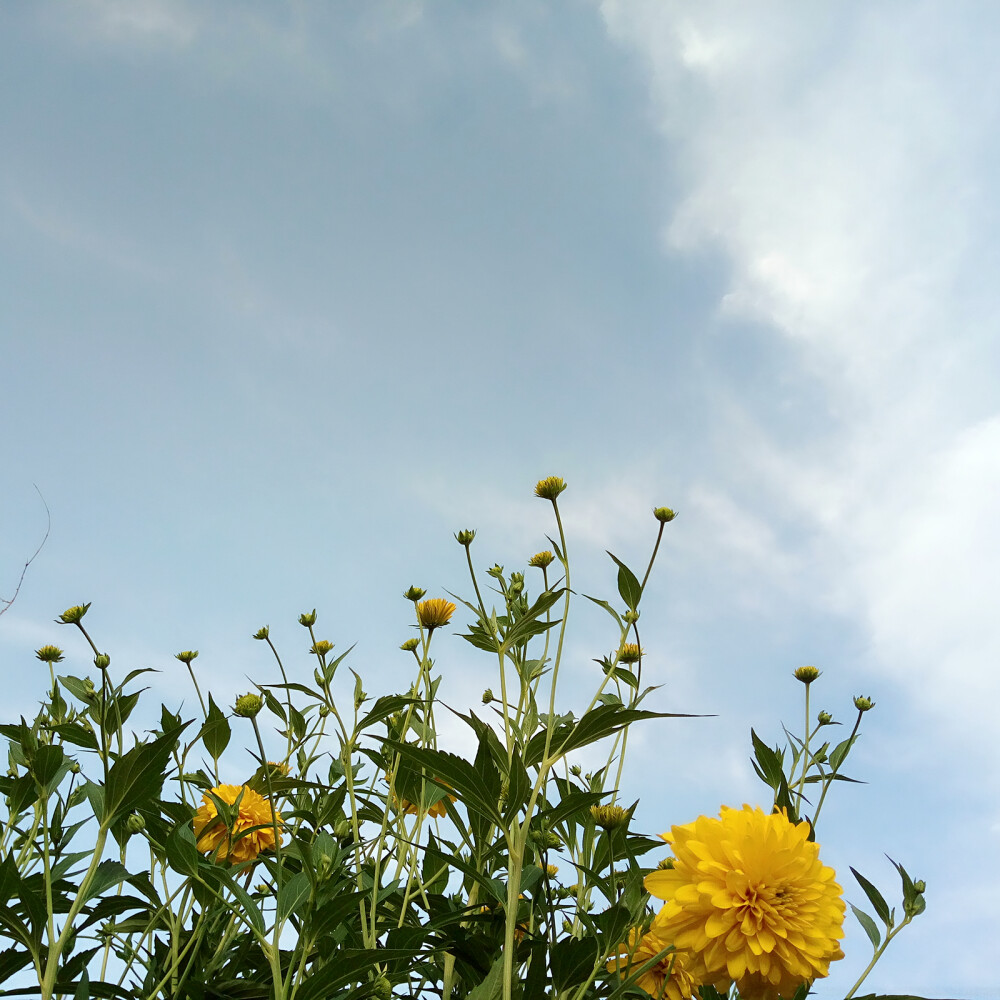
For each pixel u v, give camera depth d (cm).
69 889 84
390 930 82
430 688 98
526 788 78
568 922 90
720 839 79
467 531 96
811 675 102
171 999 84
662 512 96
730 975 77
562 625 86
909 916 85
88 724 93
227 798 89
